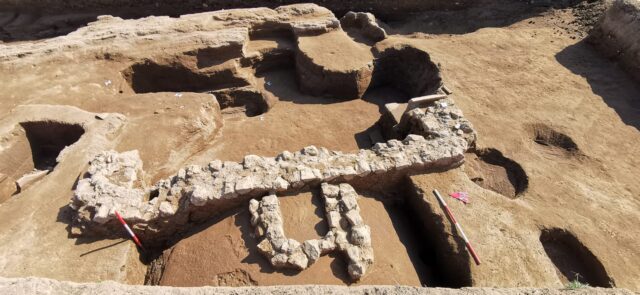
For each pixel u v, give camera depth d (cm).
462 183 782
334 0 1536
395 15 1561
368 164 766
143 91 1216
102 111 1001
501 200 759
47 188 764
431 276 709
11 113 934
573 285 496
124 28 1238
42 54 1142
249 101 1233
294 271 629
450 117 898
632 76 1117
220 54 1202
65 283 484
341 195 719
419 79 1234
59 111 944
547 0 1452
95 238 687
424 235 755
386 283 637
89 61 1151
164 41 1198
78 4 1650
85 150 841
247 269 633
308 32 1281
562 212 756
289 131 1101
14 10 1688
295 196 734
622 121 995
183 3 1609
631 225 739
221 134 1085
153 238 725
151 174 871
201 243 686
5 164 892
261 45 1298
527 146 933
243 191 698
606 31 1188
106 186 709
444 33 1443
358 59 1211
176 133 951
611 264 677
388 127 1067
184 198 709
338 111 1187
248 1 1580
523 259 664
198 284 630
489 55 1237
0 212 718
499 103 1056
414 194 770
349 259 633
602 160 890
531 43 1284
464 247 671
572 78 1136
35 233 686
